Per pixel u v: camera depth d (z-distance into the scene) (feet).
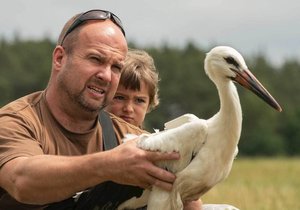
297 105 298.76
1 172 20.36
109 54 21.84
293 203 47.32
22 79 250.78
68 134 22.18
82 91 21.76
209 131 22.63
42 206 21.68
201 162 22.39
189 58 296.30
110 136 23.24
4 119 21.22
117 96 27.76
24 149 20.53
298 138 250.98
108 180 20.17
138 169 20.03
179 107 277.64
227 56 24.14
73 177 19.61
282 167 124.36
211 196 51.21
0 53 261.85
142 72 27.78
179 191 22.44
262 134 247.09
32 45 274.16
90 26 21.93
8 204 21.50
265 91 23.91
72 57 21.85
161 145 21.91
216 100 277.23
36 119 21.80
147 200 22.94
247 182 74.38
